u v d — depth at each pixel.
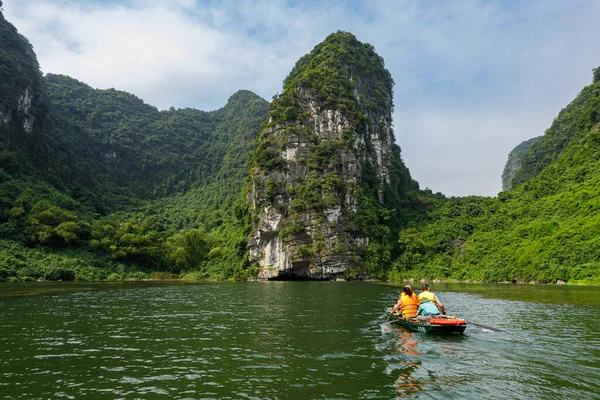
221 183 144.62
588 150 75.19
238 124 181.75
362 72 103.44
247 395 8.42
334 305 25.98
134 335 15.27
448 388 8.77
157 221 106.44
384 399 8.12
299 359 11.41
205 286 49.97
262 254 77.50
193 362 11.16
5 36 112.62
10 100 97.88
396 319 17.62
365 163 90.38
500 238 66.19
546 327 16.38
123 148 155.00
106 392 8.66
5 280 57.75
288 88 91.31
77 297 31.69
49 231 74.56
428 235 78.56
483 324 17.20
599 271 43.47
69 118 153.12
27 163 97.31
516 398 8.12
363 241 74.19
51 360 11.45
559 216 61.28
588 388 8.73
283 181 76.88
